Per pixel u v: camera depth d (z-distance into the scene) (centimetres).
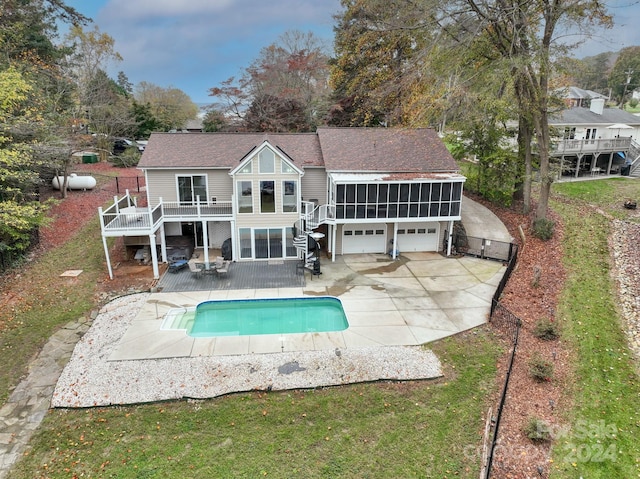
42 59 2917
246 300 1714
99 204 2830
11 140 1784
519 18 1914
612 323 1359
